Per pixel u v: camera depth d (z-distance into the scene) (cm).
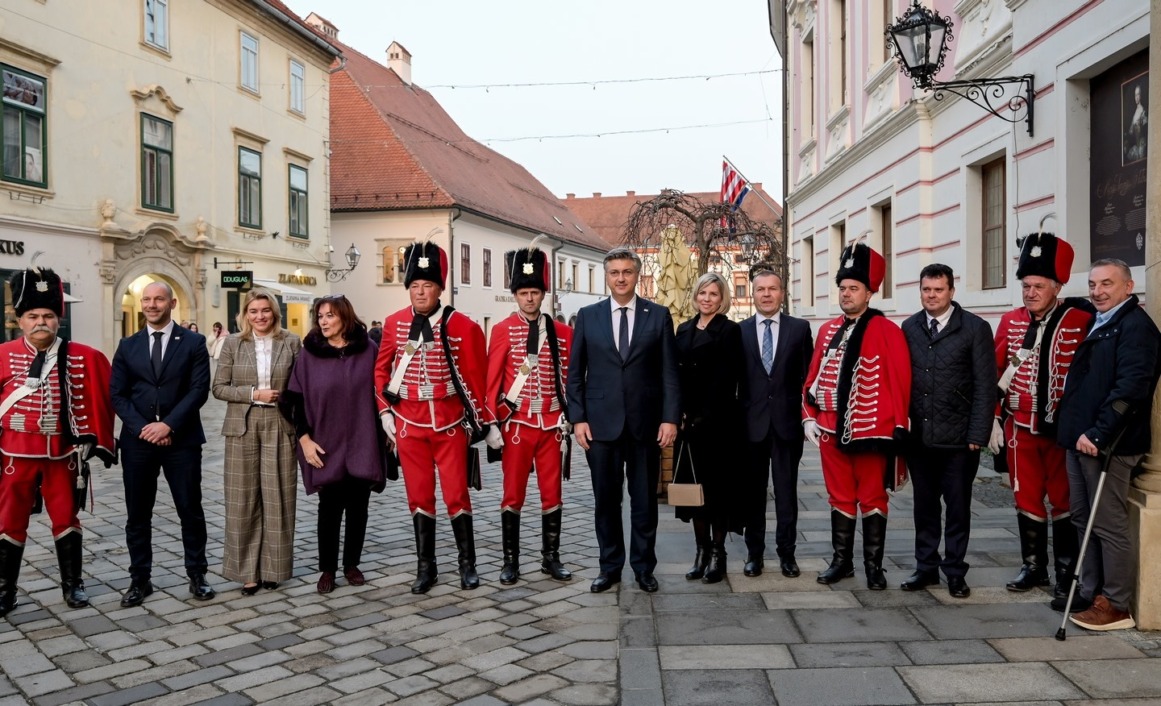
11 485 496
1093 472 438
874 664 397
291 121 2473
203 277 2069
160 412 516
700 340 541
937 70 781
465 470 551
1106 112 668
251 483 530
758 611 475
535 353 555
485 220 3622
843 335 519
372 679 396
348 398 532
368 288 3344
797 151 1734
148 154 1895
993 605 475
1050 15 714
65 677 404
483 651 429
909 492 801
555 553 567
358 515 555
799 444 549
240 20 2219
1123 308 433
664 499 786
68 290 1672
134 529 518
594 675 397
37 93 1602
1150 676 377
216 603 515
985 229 909
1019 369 504
